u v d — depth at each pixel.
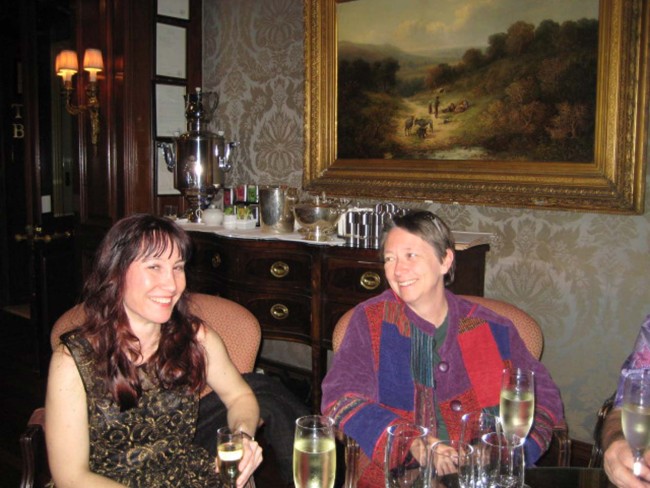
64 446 1.54
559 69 2.90
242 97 4.29
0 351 4.93
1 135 6.01
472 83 3.17
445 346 1.89
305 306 3.21
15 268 6.24
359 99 3.60
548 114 2.95
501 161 3.12
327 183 3.76
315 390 3.21
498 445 1.26
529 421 1.46
